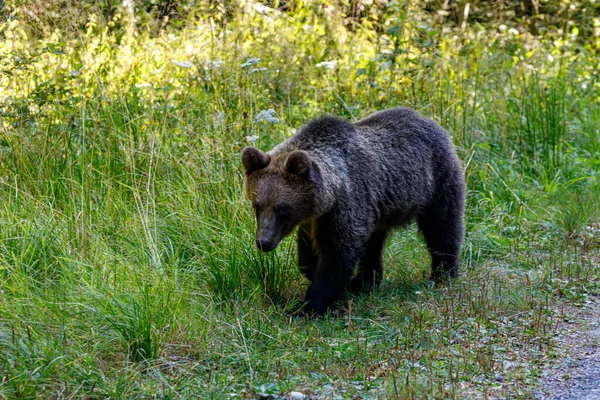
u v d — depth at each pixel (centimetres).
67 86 1289
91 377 738
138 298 863
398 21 1546
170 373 792
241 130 1226
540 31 2041
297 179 966
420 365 827
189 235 1073
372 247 1112
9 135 1167
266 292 1016
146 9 1595
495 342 886
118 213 1096
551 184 1447
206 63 1351
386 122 1117
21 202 1077
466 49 1714
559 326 938
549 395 747
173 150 1216
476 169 1415
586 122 1719
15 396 694
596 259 1188
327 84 1525
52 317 836
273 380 789
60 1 1268
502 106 1580
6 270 935
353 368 805
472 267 1189
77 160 1152
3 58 1192
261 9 1515
